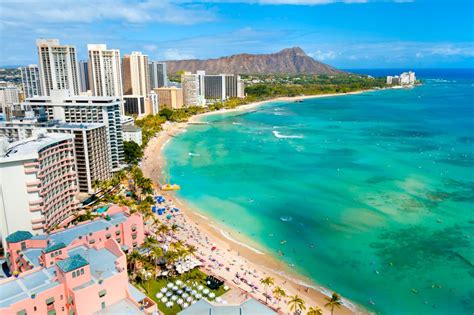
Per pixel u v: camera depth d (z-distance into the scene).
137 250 126.12
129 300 90.50
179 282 111.12
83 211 164.62
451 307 106.94
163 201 186.50
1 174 126.56
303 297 111.81
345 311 105.75
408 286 116.50
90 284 86.56
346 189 197.75
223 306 88.88
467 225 152.88
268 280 110.12
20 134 183.00
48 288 83.88
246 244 144.62
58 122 195.88
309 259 133.25
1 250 128.75
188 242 143.12
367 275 122.81
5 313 76.69
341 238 147.00
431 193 187.88
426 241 141.62
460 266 125.50
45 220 138.00
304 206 178.38
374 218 161.88
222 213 173.38
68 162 157.00
